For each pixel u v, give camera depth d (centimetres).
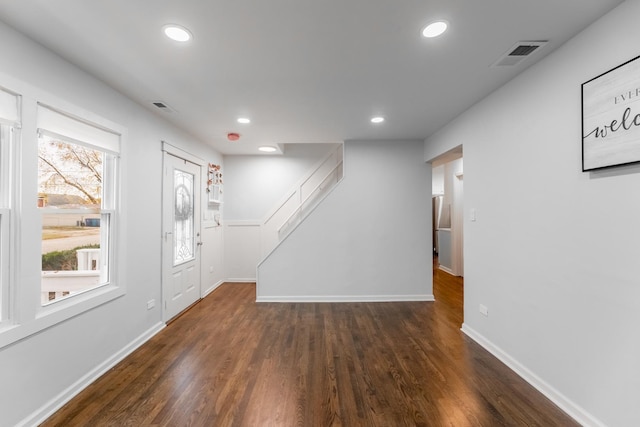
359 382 225
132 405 199
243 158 563
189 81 248
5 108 170
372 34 185
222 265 554
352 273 447
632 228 154
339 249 447
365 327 338
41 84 191
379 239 447
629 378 156
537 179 220
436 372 240
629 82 152
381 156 447
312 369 245
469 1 155
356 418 185
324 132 406
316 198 556
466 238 320
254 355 270
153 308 321
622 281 159
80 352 219
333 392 213
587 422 177
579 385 184
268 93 274
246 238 562
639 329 152
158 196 332
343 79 247
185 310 399
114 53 204
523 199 235
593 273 175
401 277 447
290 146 567
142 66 222
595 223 174
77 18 166
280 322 354
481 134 292
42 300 197
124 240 271
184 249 404
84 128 228
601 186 171
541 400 204
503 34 186
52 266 204
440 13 166
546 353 211
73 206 224
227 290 505
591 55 175
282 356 267
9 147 176
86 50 199
